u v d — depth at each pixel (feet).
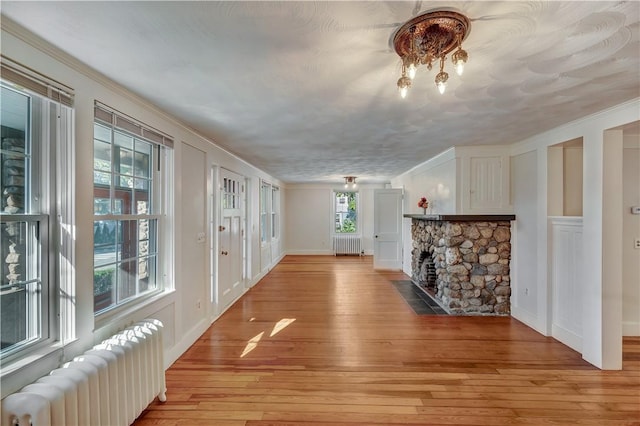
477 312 13.44
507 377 8.35
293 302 15.33
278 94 7.36
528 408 7.05
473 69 6.09
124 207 7.63
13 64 4.58
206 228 11.87
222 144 12.89
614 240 8.69
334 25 4.60
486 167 13.37
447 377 8.35
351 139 12.00
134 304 7.72
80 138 5.85
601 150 8.71
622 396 7.47
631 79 6.57
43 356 5.11
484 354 9.69
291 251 31.24
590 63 5.86
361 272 22.57
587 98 7.66
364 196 31.07
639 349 9.80
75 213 5.72
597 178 8.84
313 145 13.09
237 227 16.11
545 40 5.05
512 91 7.23
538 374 8.48
